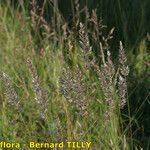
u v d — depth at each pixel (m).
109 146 6.70
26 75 8.09
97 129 7.00
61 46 8.28
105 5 9.55
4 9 10.12
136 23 9.43
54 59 8.16
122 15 9.29
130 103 7.90
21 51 8.55
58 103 7.35
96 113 7.23
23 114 7.55
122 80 6.42
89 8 9.62
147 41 9.07
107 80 6.76
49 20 9.56
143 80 8.22
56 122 6.48
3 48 8.75
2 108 7.42
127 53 8.73
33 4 8.79
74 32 8.59
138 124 7.54
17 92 7.86
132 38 9.17
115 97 6.95
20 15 9.38
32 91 7.75
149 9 9.72
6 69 8.20
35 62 8.32
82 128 6.79
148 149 6.95
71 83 6.38
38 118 7.45
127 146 6.78
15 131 7.17
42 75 8.14
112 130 6.75
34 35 9.31
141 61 8.61
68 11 9.74
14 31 9.03
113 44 9.00
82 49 6.85
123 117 7.62
